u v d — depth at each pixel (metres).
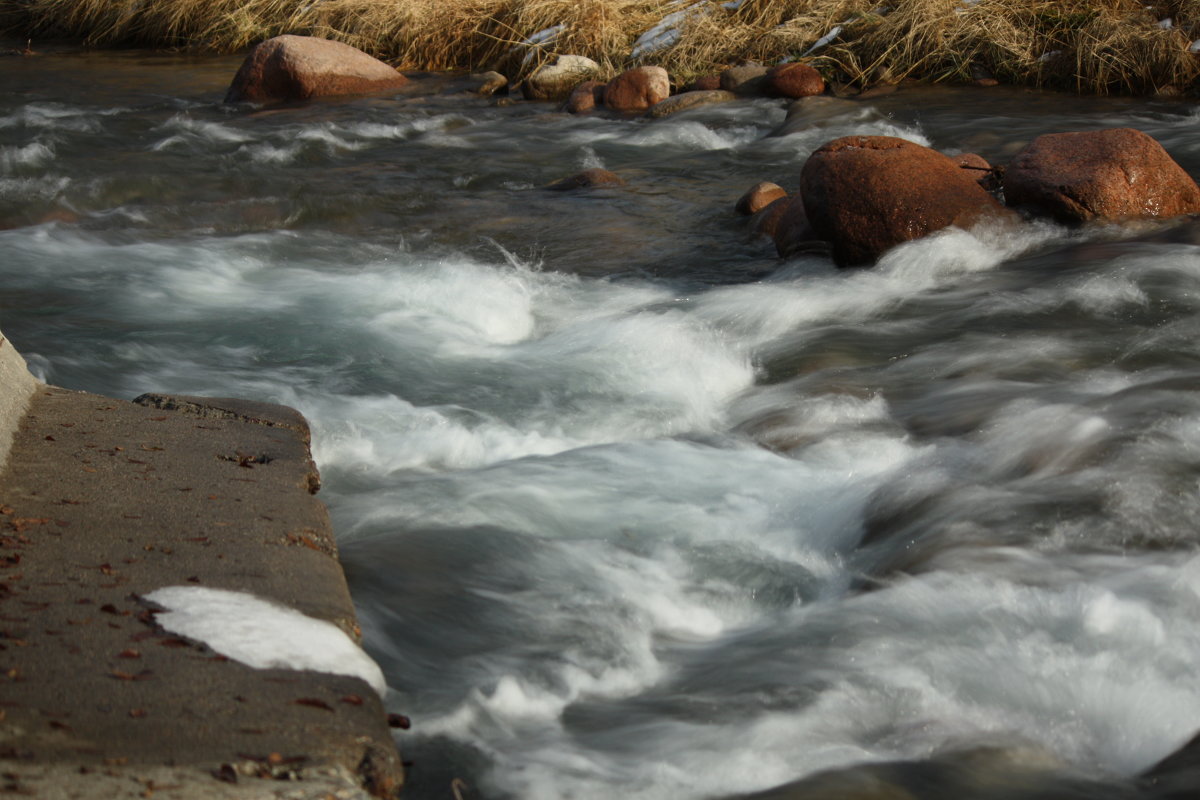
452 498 4.71
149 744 2.52
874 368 6.02
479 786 3.04
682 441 5.37
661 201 9.76
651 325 6.68
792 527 4.53
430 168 11.27
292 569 3.48
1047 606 3.71
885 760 3.10
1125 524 4.14
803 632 3.77
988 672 3.44
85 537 3.50
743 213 9.09
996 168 8.33
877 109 12.65
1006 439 4.93
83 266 8.02
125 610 3.08
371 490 4.82
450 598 3.92
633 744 3.22
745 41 15.05
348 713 2.79
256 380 6.02
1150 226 7.56
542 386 5.98
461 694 3.43
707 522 4.54
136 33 19.78
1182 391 5.21
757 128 12.52
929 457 4.91
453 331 6.78
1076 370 5.71
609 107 13.95
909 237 7.34
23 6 21.19
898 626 3.72
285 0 19.00
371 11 17.30
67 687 2.69
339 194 10.14
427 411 5.65
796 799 2.92
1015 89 13.45
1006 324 6.35
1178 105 12.18
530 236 8.81
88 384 5.90
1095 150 7.88
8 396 4.38
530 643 3.71
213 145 12.28
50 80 16.41
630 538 4.42
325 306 7.15
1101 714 3.24
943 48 13.98
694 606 4.00
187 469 4.15
